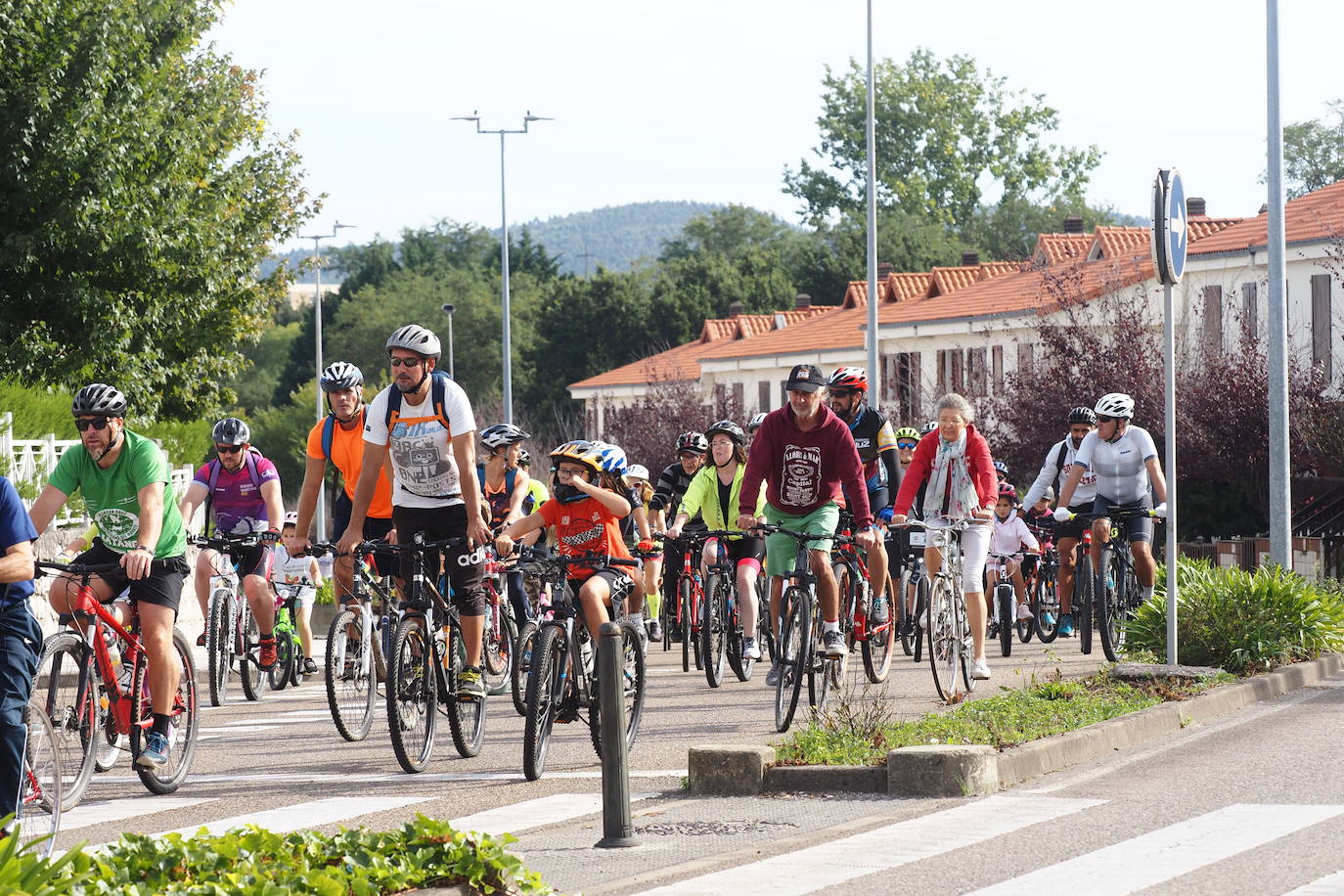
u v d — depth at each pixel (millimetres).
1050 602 48406
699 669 41031
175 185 81750
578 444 25609
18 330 78562
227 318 93125
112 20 76938
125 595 24922
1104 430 39125
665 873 17578
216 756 28156
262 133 101562
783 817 20734
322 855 15180
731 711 31766
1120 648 38344
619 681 19281
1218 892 16094
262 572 36688
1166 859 17609
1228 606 35281
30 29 75500
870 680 34125
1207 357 79875
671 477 40438
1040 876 16906
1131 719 26766
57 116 75125
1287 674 33812
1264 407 74125
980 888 16453
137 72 79750
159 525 22828
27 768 18812
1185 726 28406
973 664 32531
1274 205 44781
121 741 23984
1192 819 19844
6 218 76000
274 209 100625
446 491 25953
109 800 23516
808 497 28906
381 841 15805
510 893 15500
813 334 160875
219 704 36469
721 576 37000
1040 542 49219
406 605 25578
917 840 18953
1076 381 84000
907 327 135750
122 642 23469
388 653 24719
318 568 41656
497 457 36344
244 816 21906
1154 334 86938
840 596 32906
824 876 17219
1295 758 24438
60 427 64438
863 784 22391
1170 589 33031
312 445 30969
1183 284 100875
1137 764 24375
